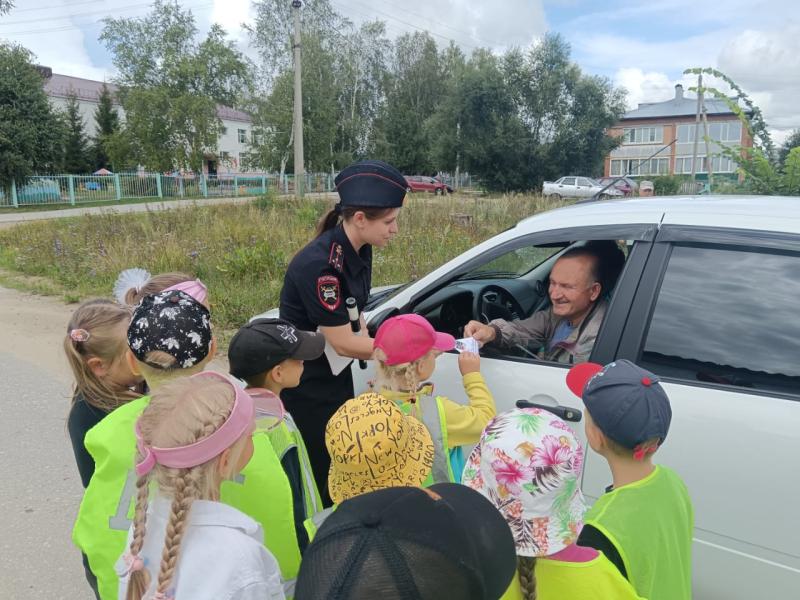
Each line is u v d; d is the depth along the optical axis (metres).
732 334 2.14
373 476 1.62
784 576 2.00
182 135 39.28
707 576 2.15
